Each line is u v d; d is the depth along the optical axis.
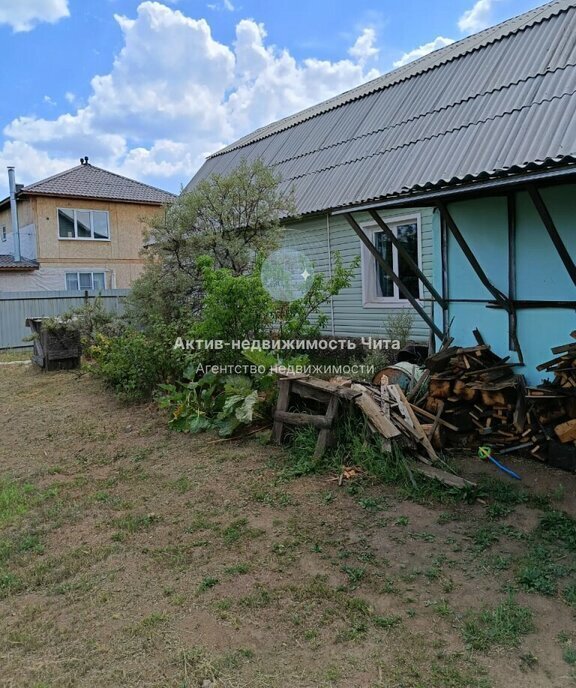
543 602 2.45
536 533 3.07
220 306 5.97
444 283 5.37
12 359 12.98
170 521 3.55
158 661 2.20
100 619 2.52
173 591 2.71
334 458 4.23
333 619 2.41
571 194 4.20
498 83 8.26
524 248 4.60
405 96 10.22
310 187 10.31
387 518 3.36
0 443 5.70
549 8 9.13
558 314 4.38
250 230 8.31
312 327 7.25
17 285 20.11
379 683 2.02
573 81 7.09
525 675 2.02
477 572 2.72
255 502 3.73
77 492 4.19
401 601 2.52
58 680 2.12
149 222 8.47
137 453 5.04
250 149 14.44
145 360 6.89
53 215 20.72
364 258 9.28
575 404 3.95
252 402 5.06
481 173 3.64
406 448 4.17
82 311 10.74
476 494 3.53
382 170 8.90
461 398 4.53
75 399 7.55
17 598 2.76
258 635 2.34
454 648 2.18
